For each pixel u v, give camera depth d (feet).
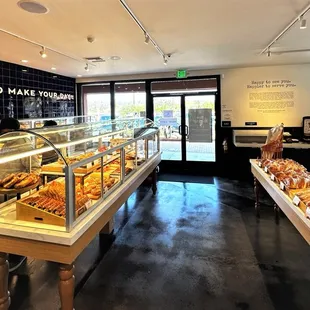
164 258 9.10
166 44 13.03
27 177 7.57
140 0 8.11
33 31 10.75
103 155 7.64
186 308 6.73
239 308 6.71
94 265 8.69
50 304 6.88
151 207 14.12
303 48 14.25
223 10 8.99
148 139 14.35
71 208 5.66
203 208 13.94
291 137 19.77
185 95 21.91
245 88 20.39
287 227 11.50
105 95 23.66
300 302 6.89
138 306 6.82
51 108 21.03
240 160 19.67
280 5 8.67
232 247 9.80
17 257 9.06
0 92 16.55
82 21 9.71
